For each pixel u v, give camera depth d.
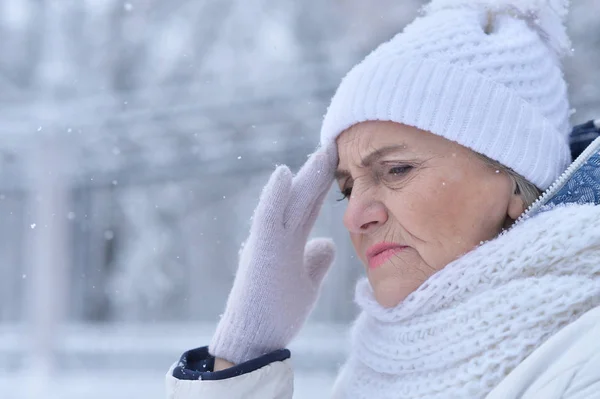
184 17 24.61
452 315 1.76
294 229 2.10
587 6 13.16
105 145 15.45
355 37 20.84
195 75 24.06
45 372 14.44
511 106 1.84
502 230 1.87
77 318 26.84
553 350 1.57
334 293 25.84
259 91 14.31
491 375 1.67
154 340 19.06
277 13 23.72
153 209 27.42
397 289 1.88
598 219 1.69
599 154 1.82
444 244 1.83
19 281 30.83
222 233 29.50
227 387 1.92
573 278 1.69
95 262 27.16
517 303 1.69
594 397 1.48
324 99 13.52
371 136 1.89
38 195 15.13
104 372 15.55
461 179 1.83
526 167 1.83
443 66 1.85
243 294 2.07
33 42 24.08
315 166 2.09
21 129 14.90
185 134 14.98
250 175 16.05
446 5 2.06
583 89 11.46
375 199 1.91
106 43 24.03
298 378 13.47
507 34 1.94
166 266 27.66
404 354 1.84
